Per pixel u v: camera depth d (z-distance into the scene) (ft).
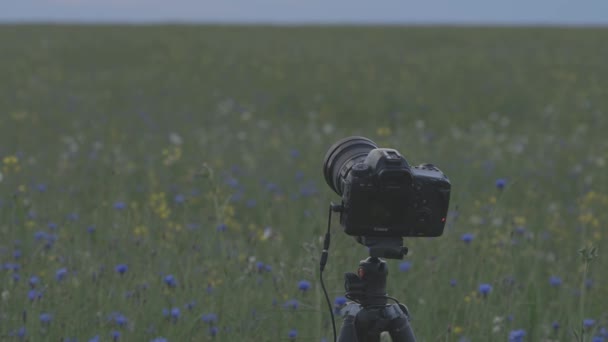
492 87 75.10
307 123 57.11
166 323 15.52
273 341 14.93
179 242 19.13
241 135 43.60
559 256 21.15
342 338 10.32
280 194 29.53
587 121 59.36
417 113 62.75
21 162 33.17
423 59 98.89
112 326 15.08
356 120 60.49
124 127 48.98
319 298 14.60
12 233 20.20
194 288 16.72
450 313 16.47
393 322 10.36
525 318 16.80
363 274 10.35
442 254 18.95
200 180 29.76
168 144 41.83
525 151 42.19
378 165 9.50
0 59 94.43
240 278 16.34
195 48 112.37
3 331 14.44
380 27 167.32
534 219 26.17
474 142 44.24
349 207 9.64
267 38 133.08
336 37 137.59
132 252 19.26
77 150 38.63
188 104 63.31
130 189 30.37
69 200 26.99
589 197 25.00
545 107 65.46
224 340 14.93
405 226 9.78
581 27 165.37
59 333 14.93
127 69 90.17
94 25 160.86
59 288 16.35
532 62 96.17
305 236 21.24
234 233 23.52
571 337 15.12
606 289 18.97
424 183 9.76
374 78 81.20
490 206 23.99
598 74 84.94
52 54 102.47
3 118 51.19
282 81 78.54
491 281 18.08
